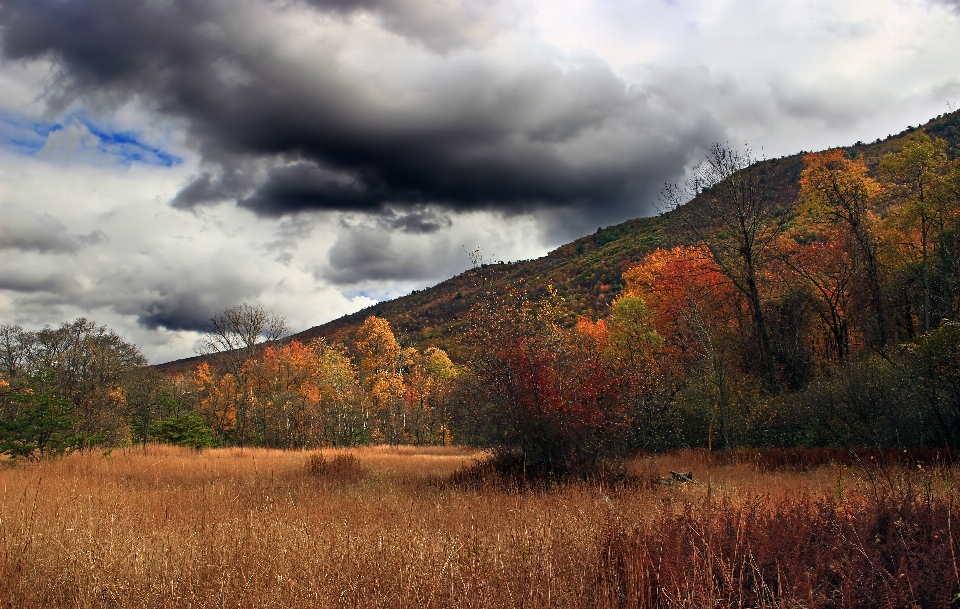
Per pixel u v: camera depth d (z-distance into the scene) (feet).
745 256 89.25
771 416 64.80
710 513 18.30
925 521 16.28
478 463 46.44
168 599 15.48
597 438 41.45
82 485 38.65
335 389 144.97
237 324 142.92
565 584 14.93
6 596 16.39
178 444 93.50
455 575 15.51
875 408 52.39
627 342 92.79
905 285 82.79
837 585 14.19
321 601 15.02
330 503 30.45
